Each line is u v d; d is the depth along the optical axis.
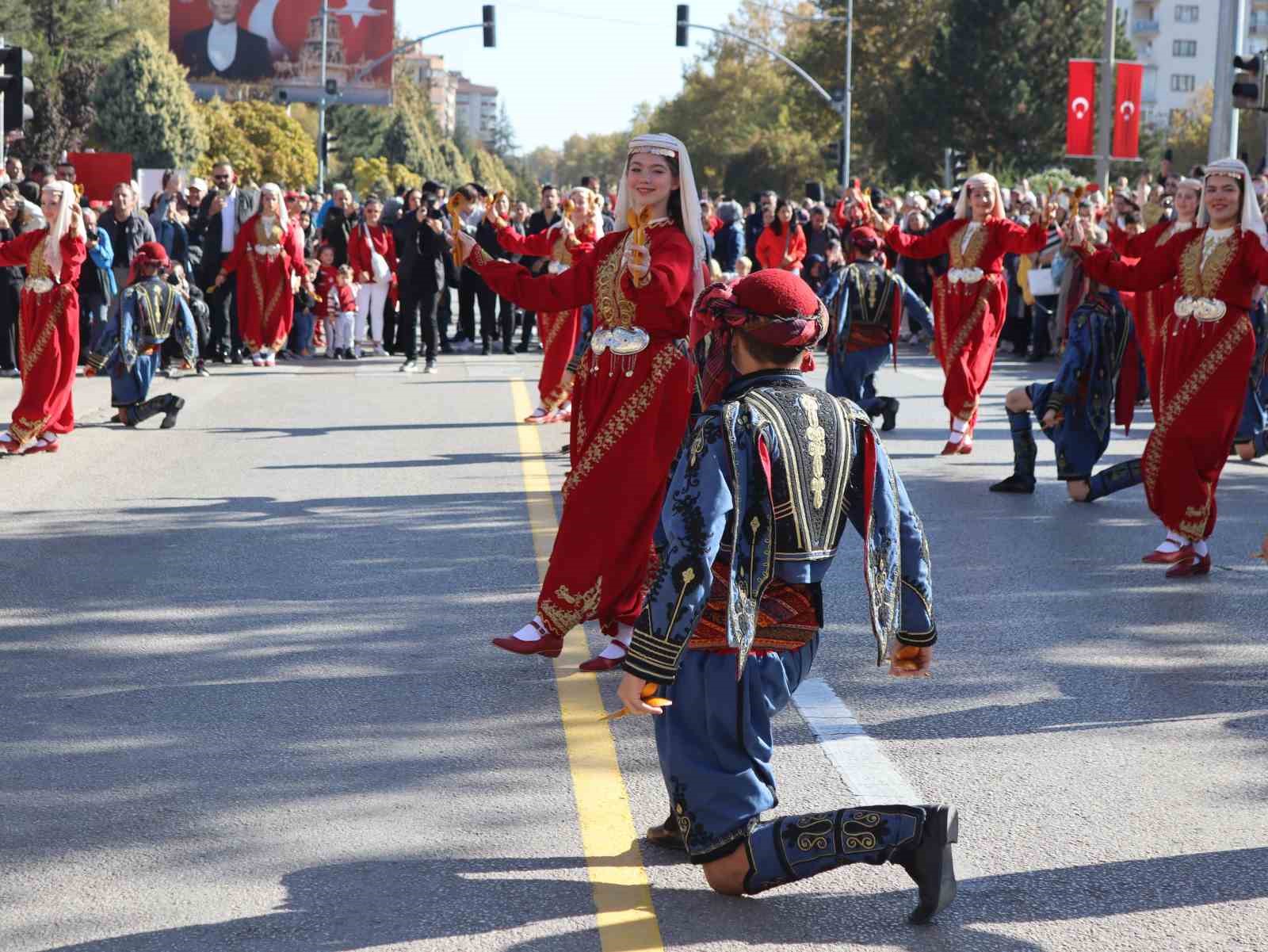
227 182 21.66
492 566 9.46
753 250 28.56
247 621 8.14
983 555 9.92
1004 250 13.63
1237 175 9.02
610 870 5.05
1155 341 9.77
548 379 15.73
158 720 6.53
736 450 4.28
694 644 4.46
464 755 6.15
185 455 13.71
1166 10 151.62
